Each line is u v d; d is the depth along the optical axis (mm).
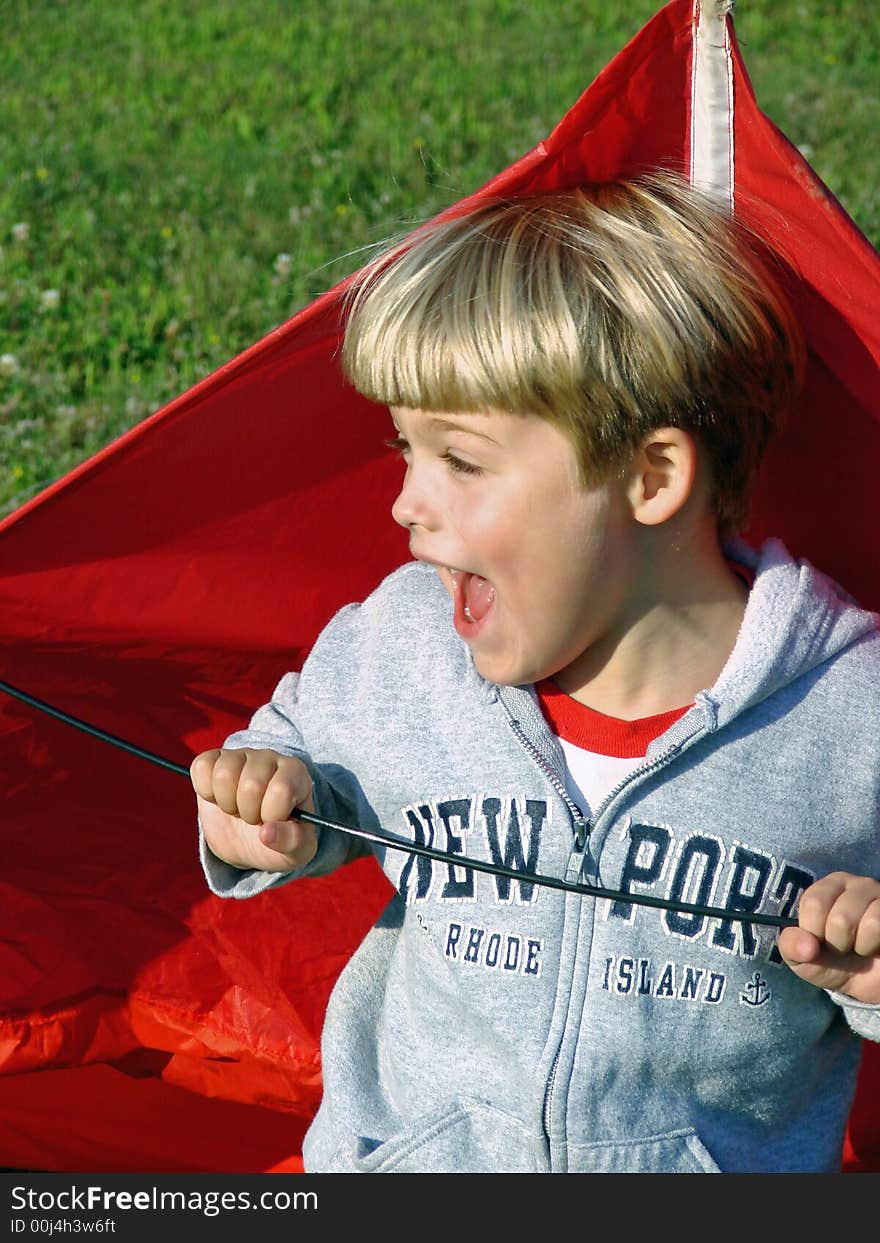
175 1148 2576
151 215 6105
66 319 5227
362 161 6660
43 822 2387
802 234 1763
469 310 1638
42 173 6352
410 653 1896
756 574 1834
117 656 2250
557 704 1812
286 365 1914
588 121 1767
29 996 2449
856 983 1638
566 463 1663
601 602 1731
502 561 1694
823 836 1749
